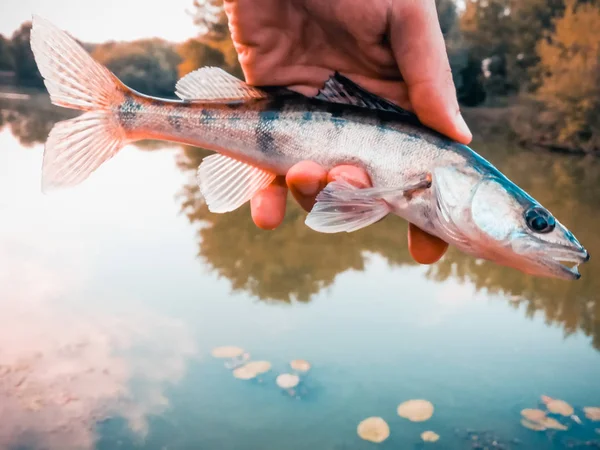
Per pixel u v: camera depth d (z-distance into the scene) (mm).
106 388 335
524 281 519
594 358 378
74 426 304
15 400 318
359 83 225
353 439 297
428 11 189
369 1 192
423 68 193
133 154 1056
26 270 491
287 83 232
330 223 196
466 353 381
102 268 503
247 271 506
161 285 467
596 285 508
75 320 407
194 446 289
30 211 662
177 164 969
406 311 439
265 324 410
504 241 195
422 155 200
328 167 209
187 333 396
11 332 389
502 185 197
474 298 473
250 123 216
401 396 331
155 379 341
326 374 353
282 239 594
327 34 216
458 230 200
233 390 335
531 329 418
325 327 409
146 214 667
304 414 311
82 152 214
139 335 391
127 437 294
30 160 925
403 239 609
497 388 342
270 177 227
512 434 304
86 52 213
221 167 225
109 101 217
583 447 295
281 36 221
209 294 458
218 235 600
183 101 221
